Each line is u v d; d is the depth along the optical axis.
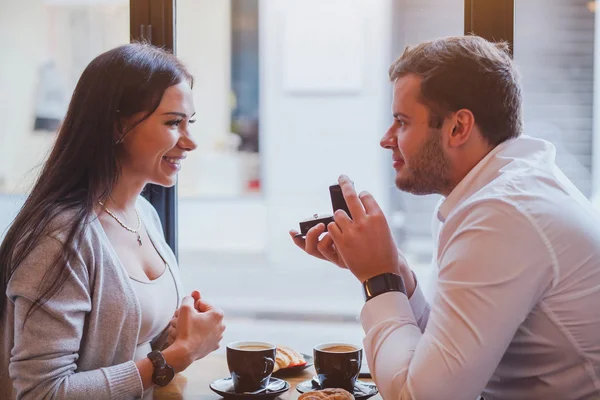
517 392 1.20
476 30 1.62
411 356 1.10
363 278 1.21
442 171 1.22
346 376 1.33
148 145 1.40
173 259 1.62
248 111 7.95
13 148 6.07
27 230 1.29
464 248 1.08
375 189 5.93
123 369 1.26
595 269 1.10
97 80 1.38
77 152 1.36
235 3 7.84
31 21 6.33
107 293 1.31
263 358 1.32
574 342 1.12
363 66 5.91
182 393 1.38
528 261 1.06
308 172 6.50
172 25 1.74
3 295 1.31
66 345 1.23
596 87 2.15
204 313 1.40
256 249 6.53
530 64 1.89
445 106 1.18
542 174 1.15
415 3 1.81
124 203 1.49
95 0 6.00
